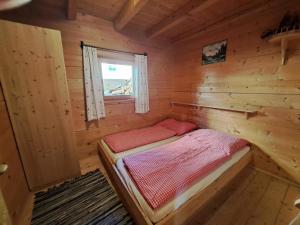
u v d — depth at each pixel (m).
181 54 2.91
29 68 1.50
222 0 1.75
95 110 2.24
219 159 1.52
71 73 2.03
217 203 1.46
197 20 2.23
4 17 1.56
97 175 1.97
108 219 1.33
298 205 0.84
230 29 2.07
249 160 1.98
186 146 1.84
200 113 2.72
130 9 1.74
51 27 1.82
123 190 1.39
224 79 2.25
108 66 2.36
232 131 2.24
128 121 2.72
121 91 2.58
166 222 0.97
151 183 1.17
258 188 1.65
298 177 1.65
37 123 1.61
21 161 1.56
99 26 2.17
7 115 1.42
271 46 1.70
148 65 2.80
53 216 1.36
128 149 1.98
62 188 1.73
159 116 3.19
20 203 1.42
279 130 1.74
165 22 2.20
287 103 1.65
